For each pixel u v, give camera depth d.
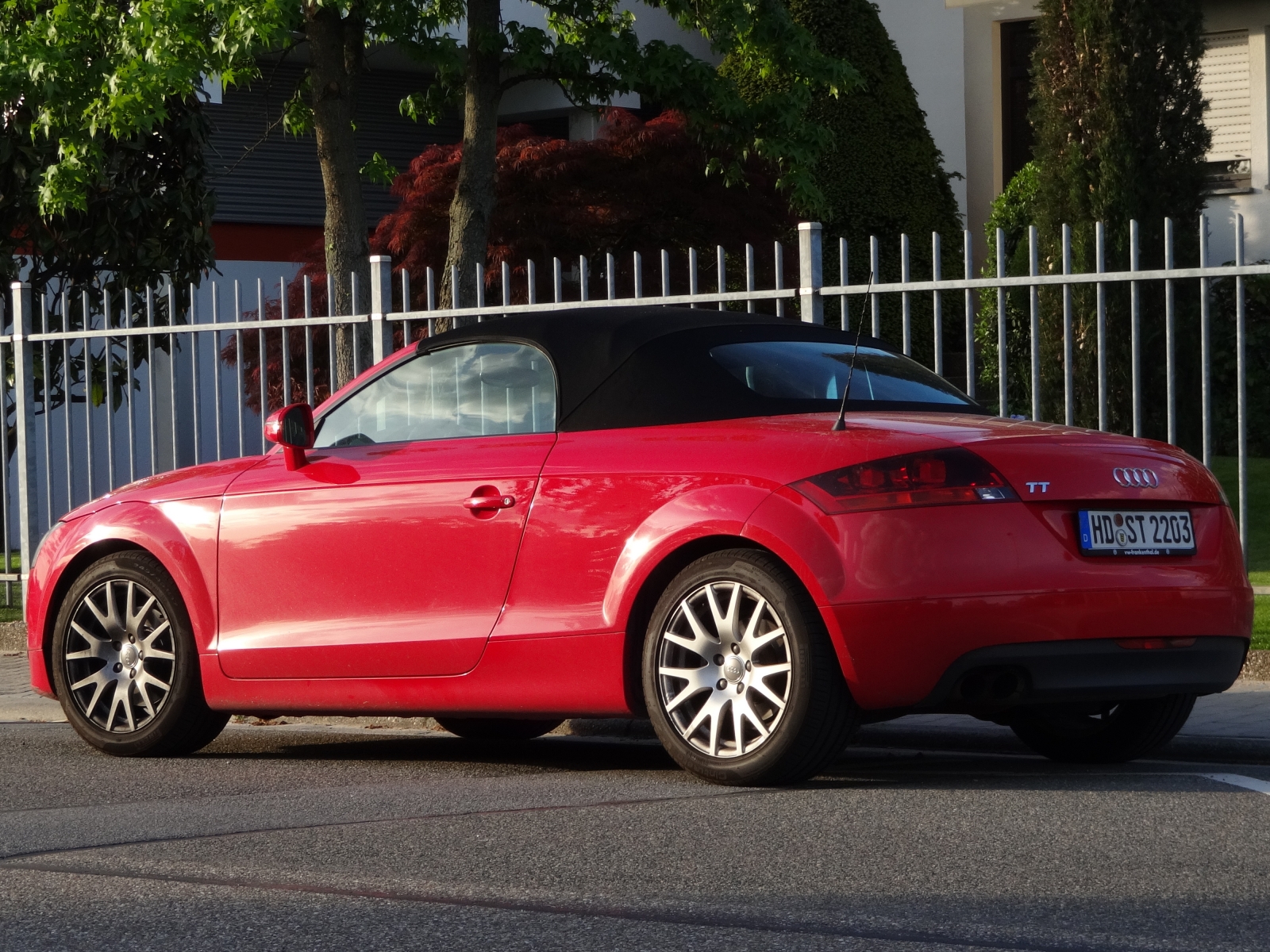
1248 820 5.77
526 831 5.83
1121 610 6.34
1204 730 7.74
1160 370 16.97
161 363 20.64
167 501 8.10
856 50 22.09
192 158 18.94
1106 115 17.14
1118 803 6.12
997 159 24.42
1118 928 4.46
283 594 7.67
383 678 7.37
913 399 7.26
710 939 4.43
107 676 8.23
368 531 7.43
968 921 4.55
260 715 7.94
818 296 10.13
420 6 14.65
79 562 8.47
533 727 8.85
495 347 7.50
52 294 18.75
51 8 14.73
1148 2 17.17
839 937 4.43
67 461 13.16
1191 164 17.33
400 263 20.47
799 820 5.91
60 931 4.66
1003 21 24.36
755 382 7.00
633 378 7.08
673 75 15.04
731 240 20.67
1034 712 7.48
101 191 18.30
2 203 18.02
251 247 25.77
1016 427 6.64
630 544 6.73
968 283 9.75
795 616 6.35
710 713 6.57
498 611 7.09
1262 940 4.33
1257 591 9.50
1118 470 6.48
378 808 6.38
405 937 4.52
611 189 20.33
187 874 5.29
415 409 7.68
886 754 7.81
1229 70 22.23
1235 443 18.92
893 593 6.19
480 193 15.02
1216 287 19.11
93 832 6.05
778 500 6.41
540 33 14.80
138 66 13.14
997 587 6.19
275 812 6.36
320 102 14.45
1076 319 17.11
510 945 4.42
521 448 7.18
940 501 6.23
